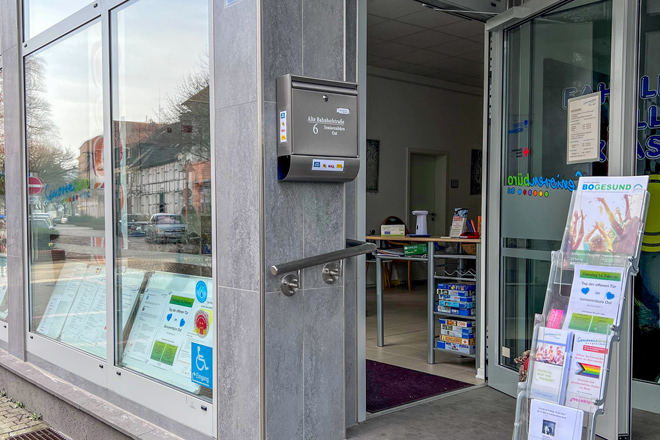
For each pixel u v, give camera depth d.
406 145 10.27
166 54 3.24
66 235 4.21
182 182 3.13
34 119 4.56
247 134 2.67
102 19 3.72
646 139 3.90
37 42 4.44
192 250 3.08
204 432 2.96
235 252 2.76
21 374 4.35
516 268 3.93
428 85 10.55
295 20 2.71
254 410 2.67
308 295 2.80
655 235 3.83
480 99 11.54
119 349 3.64
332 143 2.71
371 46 8.61
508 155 3.99
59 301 4.31
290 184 2.72
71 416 3.79
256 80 2.61
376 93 9.84
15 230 4.75
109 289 3.68
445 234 10.90
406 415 3.48
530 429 2.50
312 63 2.78
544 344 2.57
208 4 2.94
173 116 3.19
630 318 3.06
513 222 3.94
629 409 3.10
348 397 3.30
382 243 9.45
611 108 3.13
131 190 3.55
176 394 3.14
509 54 3.99
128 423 3.32
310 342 2.81
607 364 2.38
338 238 2.91
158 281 3.35
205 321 3.00
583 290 2.58
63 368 4.17
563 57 3.59
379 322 5.57
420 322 6.82
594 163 3.39
